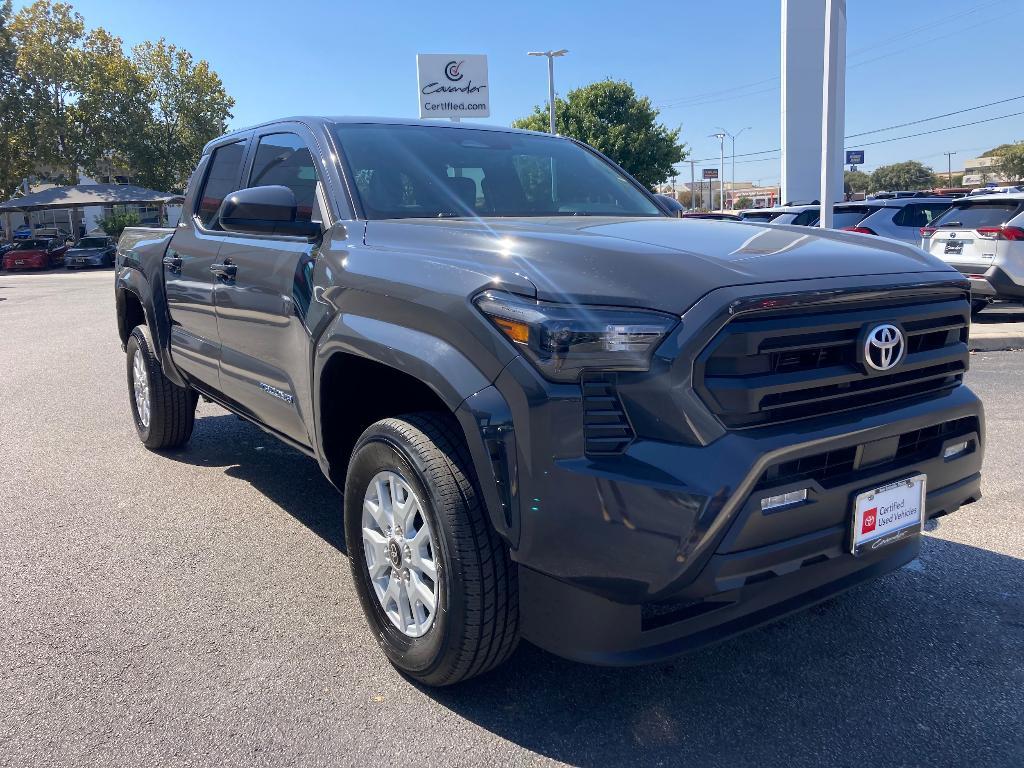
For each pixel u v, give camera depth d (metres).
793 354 2.36
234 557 3.92
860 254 2.70
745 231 2.92
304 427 3.46
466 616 2.50
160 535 4.19
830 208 13.54
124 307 5.76
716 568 2.22
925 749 2.47
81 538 4.15
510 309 2.34
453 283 2.55
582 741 2.53
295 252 3.47
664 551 2.18
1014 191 11.70
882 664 2.95
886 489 2.53
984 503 4.49
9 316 15.64
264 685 2.84
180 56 51.25
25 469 5.31
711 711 2.68
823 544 2.43
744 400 2.25
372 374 3.22
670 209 4.27
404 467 2.66
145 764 2.43
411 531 2.75
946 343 2.78
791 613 2.57
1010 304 13.41
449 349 2.52
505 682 2.86
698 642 2.42
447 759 2.45
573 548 2.26
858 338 2.45
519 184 3.90
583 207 3.96
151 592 3.55
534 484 2.28
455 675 2.64
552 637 2.44
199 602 3.46
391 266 2.83
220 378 4.32
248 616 3.34
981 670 2.90
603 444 2.25
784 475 2.34
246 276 3.82
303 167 3.79
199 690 2.81
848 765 2.41
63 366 9.38
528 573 2.46
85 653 3.05
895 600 3.43
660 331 2.21
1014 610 3.32
